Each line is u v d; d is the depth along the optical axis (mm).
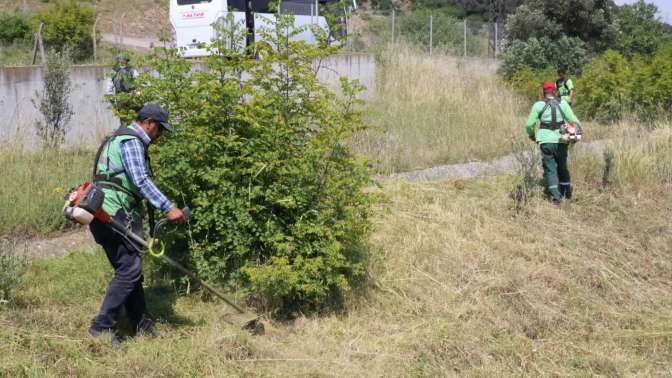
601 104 15320
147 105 4707
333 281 5570
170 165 5371
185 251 5684
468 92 16391
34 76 11141
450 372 5086
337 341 5332
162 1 37031
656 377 5320
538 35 22281
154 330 4898
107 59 21875
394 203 8180
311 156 5586
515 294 6391
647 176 9945
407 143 11258
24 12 30781
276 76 6395
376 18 30641
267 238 5461
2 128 10219
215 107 5480
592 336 5988
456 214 7965
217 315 5324
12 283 5094
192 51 17266
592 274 7027
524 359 5379
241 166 5531
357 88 6016
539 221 8148
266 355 4883
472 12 43281
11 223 7094
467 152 11516
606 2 23422
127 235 4578
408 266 6668
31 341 4414
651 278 7238
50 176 7988
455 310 6027
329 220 5707
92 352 4512
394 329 5621
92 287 5500
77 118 11297
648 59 17031
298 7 18609
